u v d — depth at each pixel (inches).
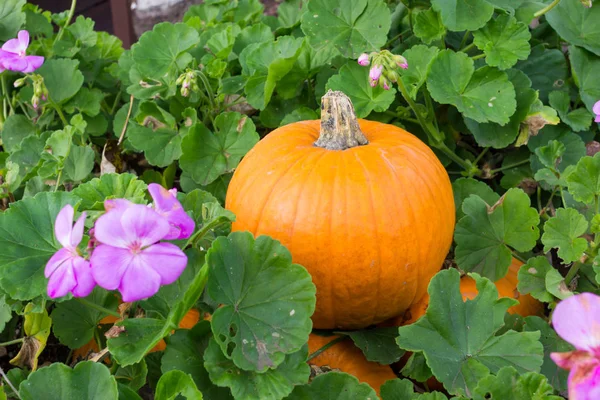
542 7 42.7
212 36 45.6
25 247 32.2
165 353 32.0
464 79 40.4
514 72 41.5
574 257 34.4
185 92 41.0
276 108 44.4
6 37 47.2
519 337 32.1
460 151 44.3
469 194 40.1
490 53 40.4
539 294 35.4
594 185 34.8
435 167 36.4
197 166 41.4
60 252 29.8
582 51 42.8
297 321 31.6
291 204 34.8
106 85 49.3
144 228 29.0
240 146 41.6
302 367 31.7
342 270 34.9
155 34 44.2
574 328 26.5
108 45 51.5
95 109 45.7
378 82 36.9
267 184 35.4
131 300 28.9
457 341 32.4
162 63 44.1
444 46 42.4
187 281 33.0
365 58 36.7
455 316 32.5
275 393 30.9
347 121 35.9
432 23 41.9
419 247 35.1
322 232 34.5
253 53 43.4
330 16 42.3
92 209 31.6
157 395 30.4
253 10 52.7
